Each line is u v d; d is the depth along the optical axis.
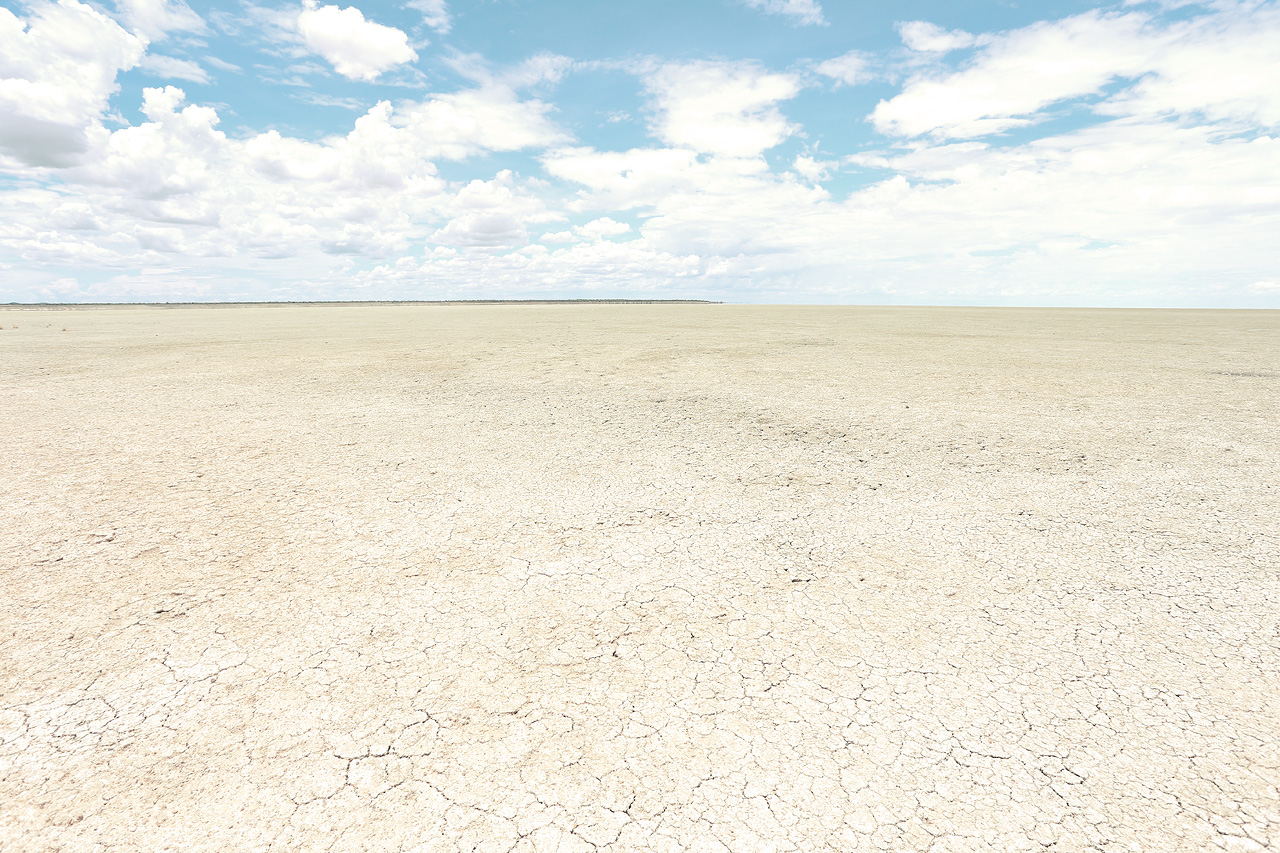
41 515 4.07
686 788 1.85
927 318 32.16
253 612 2.88
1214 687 2.31
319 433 6.39
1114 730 2.08
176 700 2.26
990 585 3.12
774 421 6.89
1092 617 2.81
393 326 26.20
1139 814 1.75
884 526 3.89
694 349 14.91
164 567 3.33
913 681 2.35
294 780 1.89
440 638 2.66
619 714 2.17
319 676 2.39
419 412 7.46
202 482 4.77
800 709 2.20
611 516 4.07
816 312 44.97
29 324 29.58
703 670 2.43
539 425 6.74
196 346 16.34
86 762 1.97
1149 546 3.55
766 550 3.54
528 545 3.62
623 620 2.80
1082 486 4.60
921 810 1.77
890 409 7.49
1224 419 6.75
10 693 2.30
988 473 4.95
